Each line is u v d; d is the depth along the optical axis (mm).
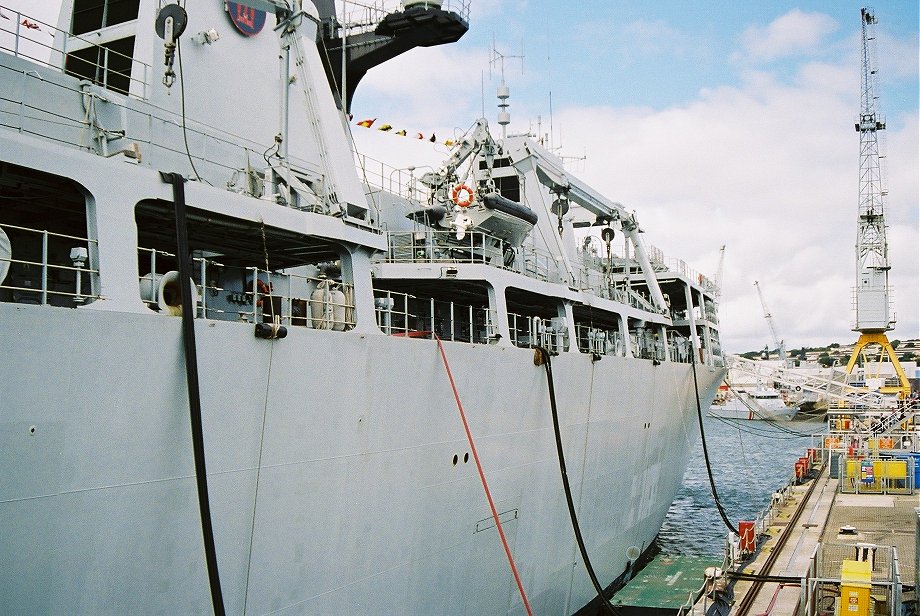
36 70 10148
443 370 14062
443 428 14195
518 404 16719
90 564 8477
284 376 10648
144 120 11711
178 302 9641
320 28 19266
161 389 9070
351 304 12609
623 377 22641
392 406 12797
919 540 12609
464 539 15188
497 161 23188
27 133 9273
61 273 10766
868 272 67875
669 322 28766
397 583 13305
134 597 8969
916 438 36969
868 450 32250
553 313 23281
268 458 10516
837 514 23219
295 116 15094
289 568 11016
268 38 14727
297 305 14438
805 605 12219
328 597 11758
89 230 8891
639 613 22172
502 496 16438
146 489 8984
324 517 11547
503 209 18125
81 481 8320
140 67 12102
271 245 12523
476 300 20109
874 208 67812
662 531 35969
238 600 10266
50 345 7953
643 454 25156
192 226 11039
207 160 11680
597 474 21312
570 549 20047
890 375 84125
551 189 23859
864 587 12430
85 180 8766
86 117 10547
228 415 9891
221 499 9891
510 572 17094
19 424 7746
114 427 8609
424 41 20562
